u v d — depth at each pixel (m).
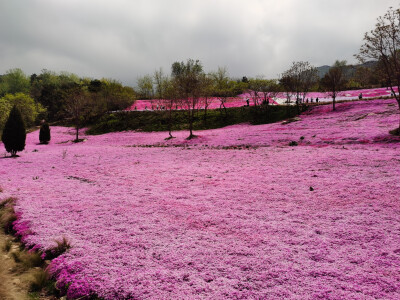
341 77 45.06
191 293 5.05
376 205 8.84
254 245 6.81
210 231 7.73
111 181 14.21
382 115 32.28
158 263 6.13
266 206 9.55
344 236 7.05
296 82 51.16
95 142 43.41
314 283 5.16
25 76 127.94
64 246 6.93
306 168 14.84
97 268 5.98
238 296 4.89
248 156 20.11
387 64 23.78
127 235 7.59
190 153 23.55
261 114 48.62
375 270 5.50
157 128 51.69
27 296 5.38
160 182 13.60
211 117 52.19
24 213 9.48
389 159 15.05
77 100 49.28
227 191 11.53
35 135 54.53
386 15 22.33
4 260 6.55
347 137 24.30
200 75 41.41
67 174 16.64
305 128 33.09
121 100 71.44
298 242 6.86
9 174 16.94
